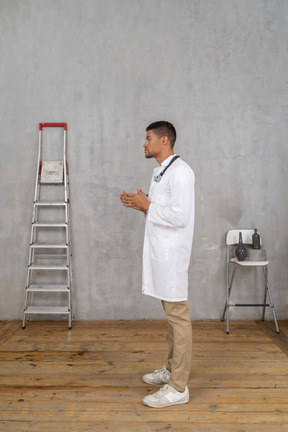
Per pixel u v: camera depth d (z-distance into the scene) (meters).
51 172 3.88
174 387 2.29
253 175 3.92
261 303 3.96
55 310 3.76
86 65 3.92
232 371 2.75
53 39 3.93
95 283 3.95
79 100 3.93
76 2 3.91
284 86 3.91
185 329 2.29
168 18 3.89
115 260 3.94
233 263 3.94
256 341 3.35
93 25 3.91
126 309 3.95
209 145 3.91
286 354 3.06
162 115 3.91
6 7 3.94
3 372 2.74
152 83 3.90
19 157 3.96
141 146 3.91
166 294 2.28
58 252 3.99
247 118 3.91
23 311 3.72
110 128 3.92
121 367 2.82
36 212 3.97
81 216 3.95
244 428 2.05
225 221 3.93
